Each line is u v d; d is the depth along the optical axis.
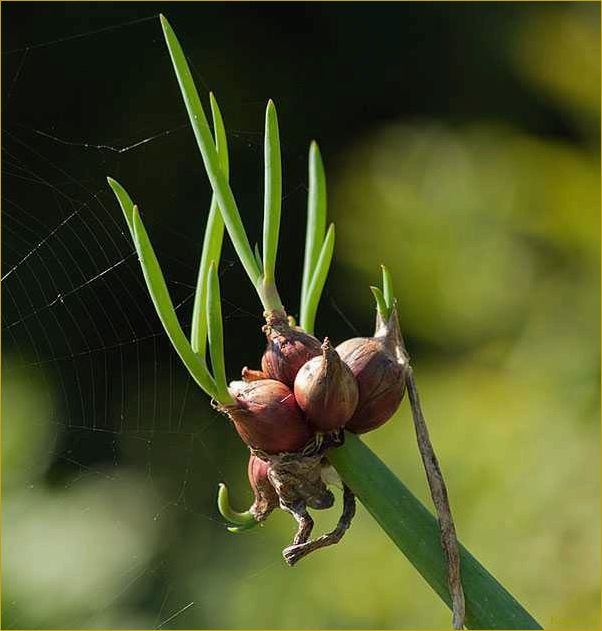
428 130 2.59
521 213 2.18
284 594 2.02
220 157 1.22
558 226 2.09
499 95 3.88
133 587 2.58
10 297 2.21
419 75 4.18
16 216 2.46
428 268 2.27
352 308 3.22
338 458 1.21
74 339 2.47
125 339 2.12
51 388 2.58
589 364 1.95
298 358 1.21
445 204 2.32
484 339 2.21
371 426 1.21
